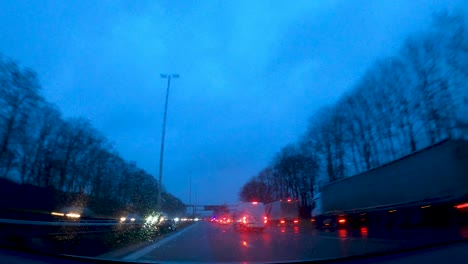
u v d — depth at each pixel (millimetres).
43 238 11305
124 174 58031
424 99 30188
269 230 38031
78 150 46406
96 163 51875
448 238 12391
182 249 15781
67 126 43031
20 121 31766
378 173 22562
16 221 12758
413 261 8047
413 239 16078
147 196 55531
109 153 53438
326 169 52938
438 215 16844
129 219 36562
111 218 37281
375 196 22875
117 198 56750
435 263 7723
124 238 19297
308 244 16641
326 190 32156
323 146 50406
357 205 25516
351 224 26953
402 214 19688
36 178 38812
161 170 39562
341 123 44938
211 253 13617
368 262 8352
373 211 23125
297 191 68438
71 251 12047
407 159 19281
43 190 32250
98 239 14969
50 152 40375
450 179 16031
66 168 44344
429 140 30812
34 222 14203
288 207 48969
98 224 22047
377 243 15773
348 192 27188
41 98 32906
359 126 42000
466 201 15242
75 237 13023
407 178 19297
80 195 37250
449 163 16109
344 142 45844
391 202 20828
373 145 41469
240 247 16203
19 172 35500
